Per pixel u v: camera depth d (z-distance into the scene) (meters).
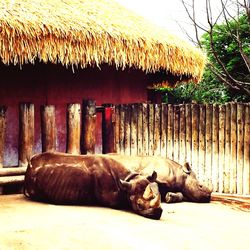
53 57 6.59
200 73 8.52
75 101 8.00
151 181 5.23
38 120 7.48
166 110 7.20
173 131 7.16
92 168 5.41
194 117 7.04
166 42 7.78
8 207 5.08
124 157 5.98
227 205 6.20
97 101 8.33
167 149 7.21
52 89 7.69
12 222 4.34
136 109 7.38
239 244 4.22
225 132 6.87
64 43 6.47
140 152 7.36
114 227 4.37
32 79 7.45
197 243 4.11
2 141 6.15
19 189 6.20
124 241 3.96
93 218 4.68
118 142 7.48
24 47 6.13
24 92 7.35
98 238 3.98
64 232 4.08
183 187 6.16
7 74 7.16
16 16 6.18
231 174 6.86
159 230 4.41
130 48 7.17
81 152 7.09
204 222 4.97
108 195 5.30
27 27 6.14
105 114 7.42
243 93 13.15
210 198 6.31
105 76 8.48
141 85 9.21
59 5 7.23
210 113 6.95
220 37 13.48
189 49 8.27
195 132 7.03
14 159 7.20
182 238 4.21
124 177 5.29
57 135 7.73
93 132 7.13
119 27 7.30
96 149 8.23
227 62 13.59
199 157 7.02
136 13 9.21
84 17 7.07
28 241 3.79
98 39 6.80
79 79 8.06
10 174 6.14
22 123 6.43
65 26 6.55
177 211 5.46
